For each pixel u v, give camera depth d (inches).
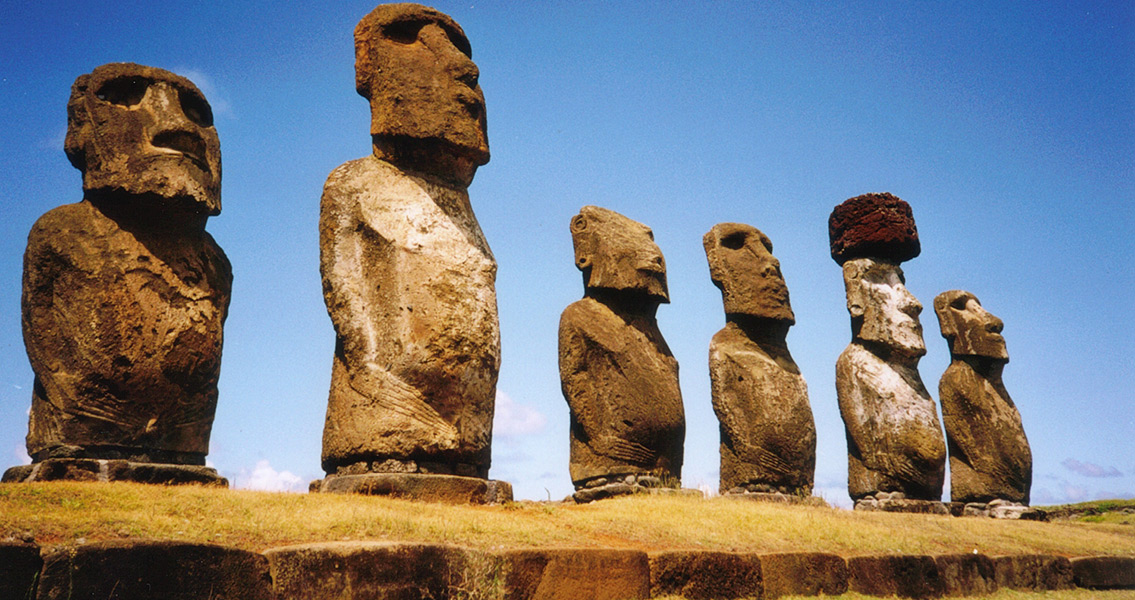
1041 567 582.2
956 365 816.9
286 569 323.3
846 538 516.4
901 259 802.2
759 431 661.9
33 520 310.0
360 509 386.3
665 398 615.8
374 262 485.4
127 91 462.0
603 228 649.0
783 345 713.6
